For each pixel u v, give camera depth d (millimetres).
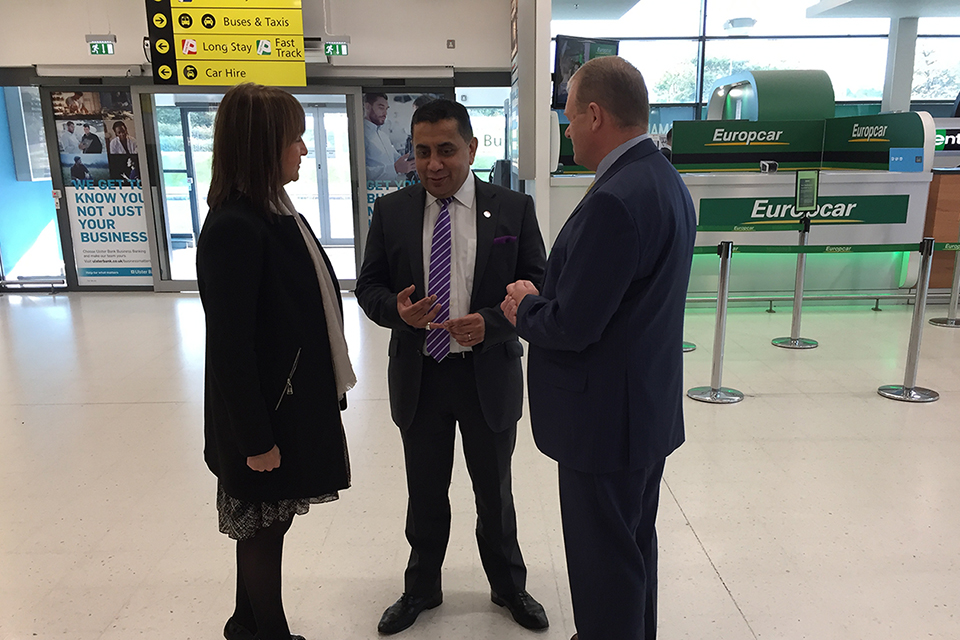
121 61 6777
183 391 4055
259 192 1417
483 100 8406
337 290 1641
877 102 8656
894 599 2043
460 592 2119
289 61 6246
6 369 4520
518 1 4793
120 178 7109
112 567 2262
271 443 1446
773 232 5711
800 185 4293
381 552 2350
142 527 2516
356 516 2594
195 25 6113
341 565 2273
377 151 7203
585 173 5543
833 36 8406
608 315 1325
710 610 2002
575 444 1439
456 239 1765
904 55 8016
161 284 7227
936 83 8656
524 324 1454
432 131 1640
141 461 3090
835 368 4348
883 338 5043
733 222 4352
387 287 1867
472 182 1795
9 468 3027
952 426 3379
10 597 2102
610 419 1410
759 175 5398
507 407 1806
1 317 6109
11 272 7574
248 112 1396
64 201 7125
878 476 2852
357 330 5543
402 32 6906
